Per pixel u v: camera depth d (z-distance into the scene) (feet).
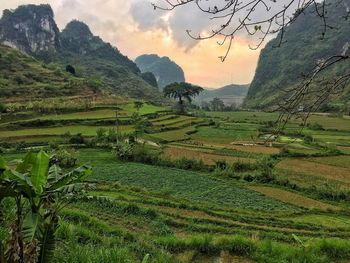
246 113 457.27
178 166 141.08
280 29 11.25
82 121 242.17
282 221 77.82
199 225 67.67
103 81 549.13
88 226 48.73
